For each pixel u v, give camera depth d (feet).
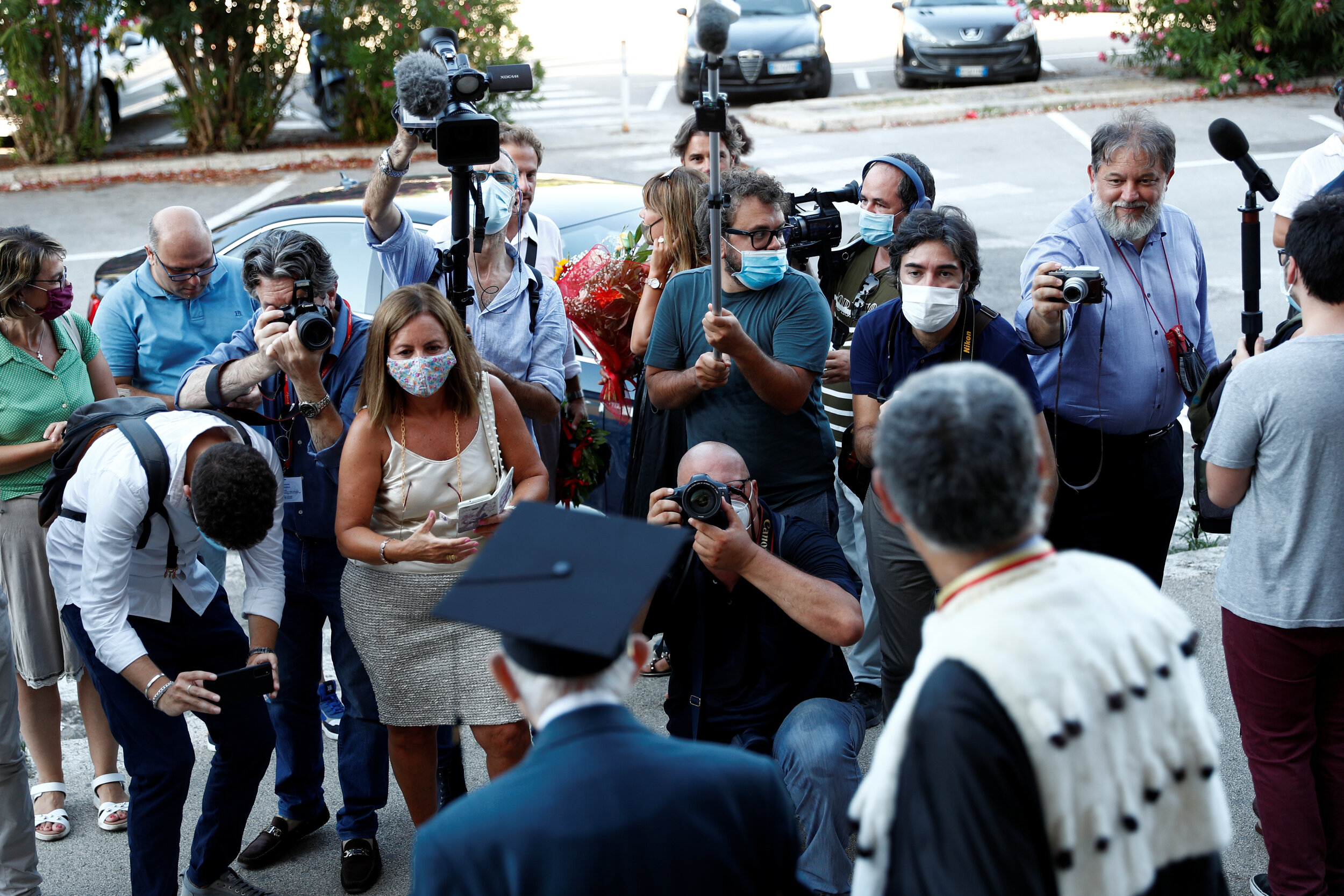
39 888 10.84
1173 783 5.42
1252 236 11.01
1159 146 11.67
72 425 10.19
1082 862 5.16
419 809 11.04
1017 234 33.27
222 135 47.70
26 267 11.50
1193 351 12.25
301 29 46.96
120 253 35.29
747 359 11.49
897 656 11.19
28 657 12.13
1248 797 11.85
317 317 10.26
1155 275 12.32
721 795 5.58
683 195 13.66
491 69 11.22
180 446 9.73
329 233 17.98
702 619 10.11
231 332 14.07
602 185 19.71
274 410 11.55
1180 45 51.78
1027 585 5.31
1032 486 5.29
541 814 5.35
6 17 43.32
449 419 10.37
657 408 12.87
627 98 50.78
